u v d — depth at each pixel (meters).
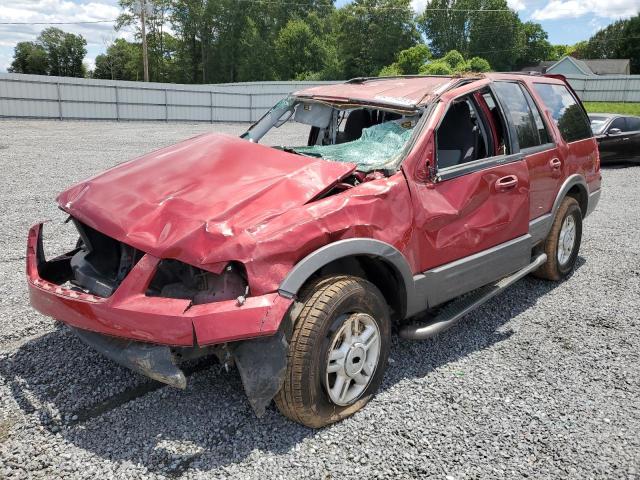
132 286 2.59
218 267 2.52
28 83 27.05
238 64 76.12
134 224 2.80
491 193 3.77
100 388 3.14
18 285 4.67
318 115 4.58
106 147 15.61
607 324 4.36
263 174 3.11
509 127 4.16
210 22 75.94
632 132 13.44
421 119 3.49
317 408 2.71
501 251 3.92
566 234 5.19
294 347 2.58
